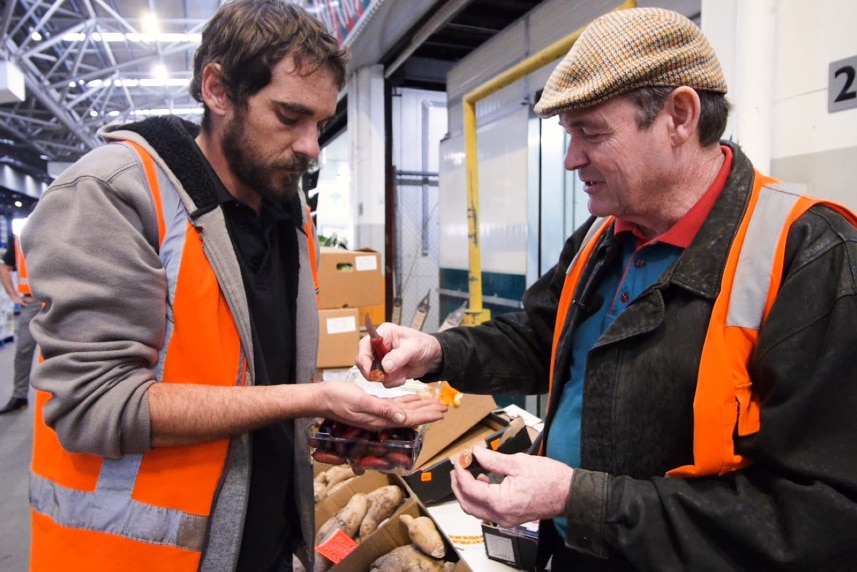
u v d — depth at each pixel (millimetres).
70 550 801
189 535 820
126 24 4160
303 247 1090
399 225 5047
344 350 2582
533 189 3072
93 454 772
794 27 1232
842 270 601
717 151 768
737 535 605
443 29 3875
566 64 724
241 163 876
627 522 653
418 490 1479
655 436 721
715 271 694
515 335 1105
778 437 602
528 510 691
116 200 772
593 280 892
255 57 806
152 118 885
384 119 4559
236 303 860
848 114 1143
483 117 3576
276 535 1013
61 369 742
